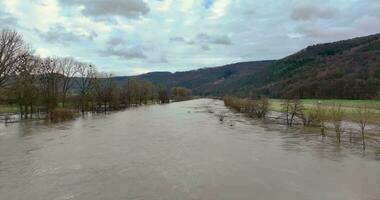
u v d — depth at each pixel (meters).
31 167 31.78
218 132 56.16
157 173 29.98
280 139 48.41
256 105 90.62
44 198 23.64
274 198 23.67
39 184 26.70
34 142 44.84
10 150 39.34
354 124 61.38
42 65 84.94
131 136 51.12
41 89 83.94
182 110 116.75
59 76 94.25
